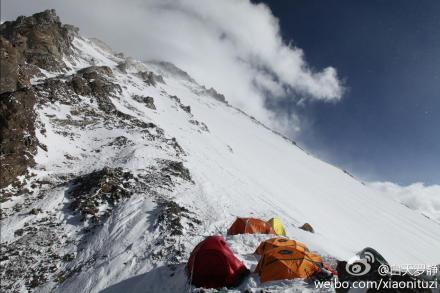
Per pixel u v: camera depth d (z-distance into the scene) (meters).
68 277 17.95
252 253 16.30
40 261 19.61
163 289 14.52
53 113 40.22
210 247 13.92
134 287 15.42
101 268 17.55
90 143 37.47
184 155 42.94
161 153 37.97
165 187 28.70
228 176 45.34
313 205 58.53
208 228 22.11
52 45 67.06
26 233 21.97
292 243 14.91
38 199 25.86
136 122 47.72
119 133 41.03
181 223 21.41
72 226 22.56
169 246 18.34
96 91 50.97
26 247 20.73
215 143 71.06
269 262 13.21
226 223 24.09
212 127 98.69
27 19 69.50
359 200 97.19
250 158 78.75
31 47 63.66
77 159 33.50
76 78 50.28
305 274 12.71
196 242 18.66
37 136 32.81
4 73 36.44
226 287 13.18
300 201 55.81
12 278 18.44
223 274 13.45
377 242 51.91
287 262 13.00
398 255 48.75
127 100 61.25
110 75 74.69
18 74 40.00
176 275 15.12
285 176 78.94
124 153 35.06
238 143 94.19
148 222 21.42
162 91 101.69
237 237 18.38
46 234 21.88
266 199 41.38
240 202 32.94
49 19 74.62
